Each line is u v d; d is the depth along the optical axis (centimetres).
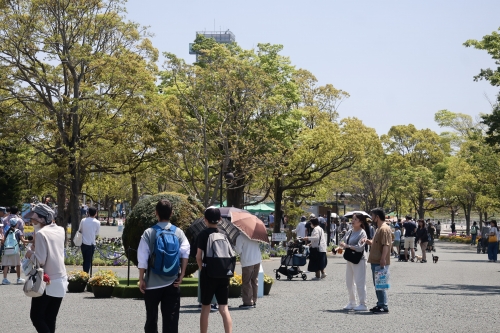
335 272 2445
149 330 797
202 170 3869
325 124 3812
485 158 3962
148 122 3331
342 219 5378
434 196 7644
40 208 851
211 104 3347
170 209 819
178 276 810
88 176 3800
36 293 805
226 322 912
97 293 1532
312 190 4712
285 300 1500
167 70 3566
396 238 3344
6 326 1077
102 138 3275
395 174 7269
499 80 2380
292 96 3784
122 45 3469
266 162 3412
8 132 3216
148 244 801
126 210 7712
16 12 3228
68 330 1038
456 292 1680
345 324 1108
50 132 3397
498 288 1816
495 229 3266
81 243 1780
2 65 3228
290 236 3978
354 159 3959
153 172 3706
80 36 3384
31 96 3338
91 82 3434
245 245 1345
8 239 1844
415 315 1226
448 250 4688
